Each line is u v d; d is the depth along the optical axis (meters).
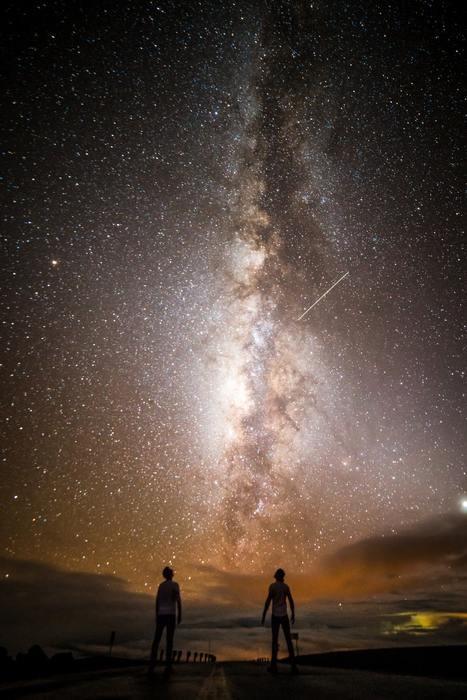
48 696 5.43
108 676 8.66
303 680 7.25
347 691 5.66
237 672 9.62
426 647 12.47
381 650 13.46
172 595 8.12
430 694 5.29
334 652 15.96
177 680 7.56
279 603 8.67
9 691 6.02
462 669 8.71
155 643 8.01
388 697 5.05
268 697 5.16
